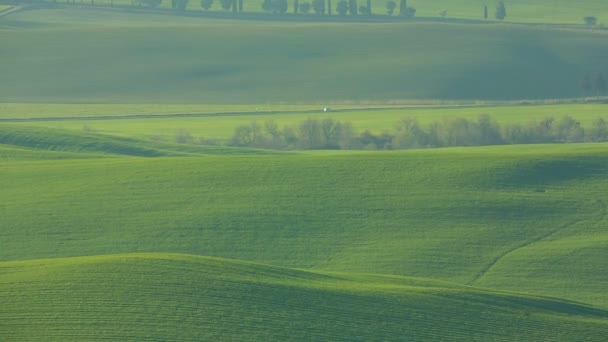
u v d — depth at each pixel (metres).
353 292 109.62
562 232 163.62
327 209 169.00
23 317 94.25
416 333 100.81
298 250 154.00
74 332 91.81
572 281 145.25
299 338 95.50
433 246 156.00
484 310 109.62
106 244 153.75
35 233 156.12
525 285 143.50
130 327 93.44
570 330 106.44
